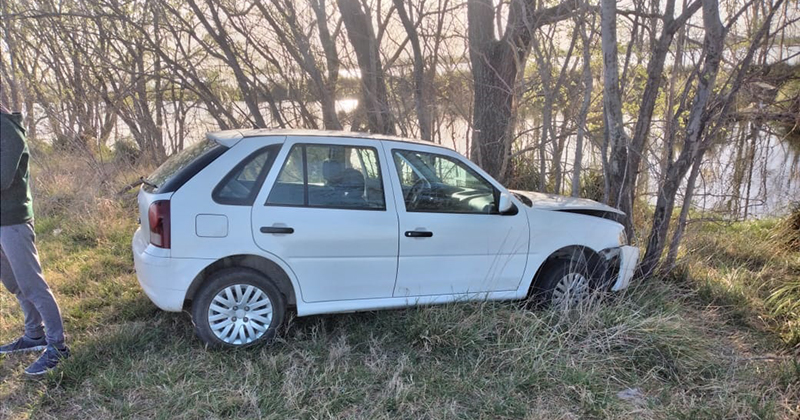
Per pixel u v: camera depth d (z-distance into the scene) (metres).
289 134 3.76
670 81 6.23
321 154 3.77
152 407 3.06
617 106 5.29
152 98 8.63
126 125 9.34
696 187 6.85
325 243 3.69
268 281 3.64
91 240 6.03
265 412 3.06
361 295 3.90
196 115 9.06
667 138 5.75
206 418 2.98
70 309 4.21
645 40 6.69
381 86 7.12
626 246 4.74
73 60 7.61
